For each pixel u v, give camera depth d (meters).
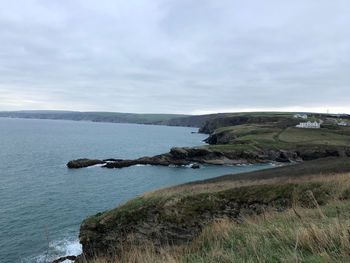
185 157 92.50
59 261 25.97
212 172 79.56
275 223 9.56
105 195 51.12
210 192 24.25
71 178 64.56
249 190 23.48
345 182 21.09
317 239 6.70
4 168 73.19
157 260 7.35
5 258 27.58
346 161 43.59
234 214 22.30
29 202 44.75
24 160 87.38
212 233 9.82
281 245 6.92
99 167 80.62
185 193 25.08
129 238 22.50
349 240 6.17
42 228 34.69
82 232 24.31
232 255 6.95
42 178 63.25
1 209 41.09
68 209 42.12
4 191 50.81
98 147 132.88
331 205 12.34
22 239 31.53
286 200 21.66
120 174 71.81
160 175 72.94
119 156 107.75
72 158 96.25
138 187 58.84
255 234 8.48
